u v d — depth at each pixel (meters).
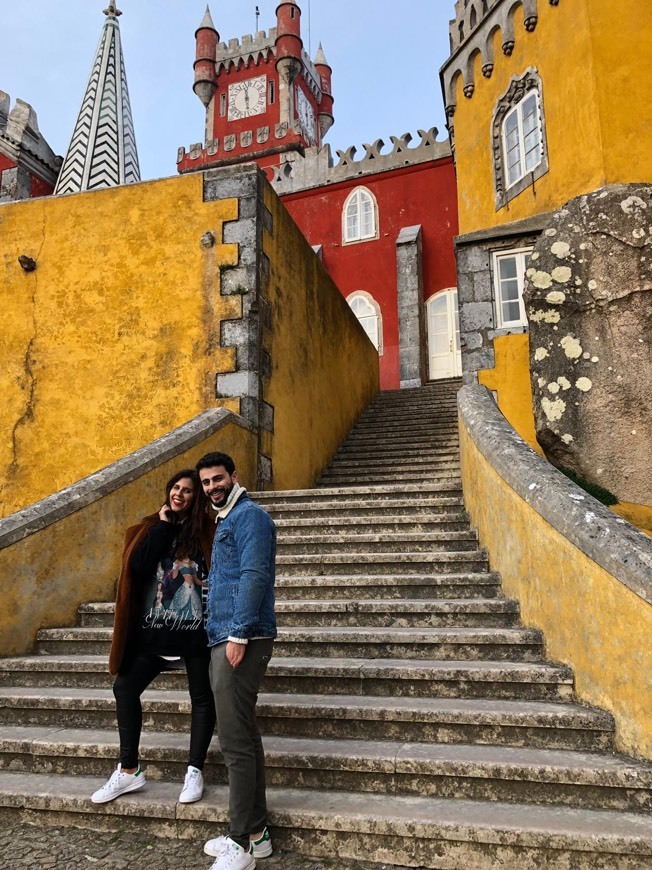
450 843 2.93
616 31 9.64
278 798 3.26
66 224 8.96
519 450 5.07
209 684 3.45
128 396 8.30
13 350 8.70
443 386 16.64
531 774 3.14
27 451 8.38
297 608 4.96
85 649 4.95
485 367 10.28
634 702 3.25
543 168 10.61
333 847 3.04
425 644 4.32
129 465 6.17
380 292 20.75
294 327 9.85
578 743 3.41
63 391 8.46
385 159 21.62
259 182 8.68
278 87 38.12
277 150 31.31
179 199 8.71
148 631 3.44
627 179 9.25
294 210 22.44
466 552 5.48
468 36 12.64
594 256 7.95
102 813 3.36
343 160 22.12
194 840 3.23
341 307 13.03
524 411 9.80
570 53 10.15
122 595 3.46
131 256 8.67
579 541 3.68
